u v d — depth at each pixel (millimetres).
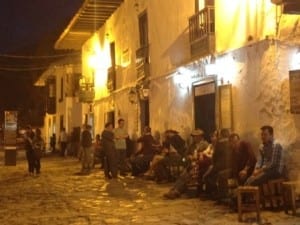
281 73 11578
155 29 19609
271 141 10789
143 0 20891
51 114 44469
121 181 17062
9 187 16438
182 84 17000
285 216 9766
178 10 17375
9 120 27297
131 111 22828
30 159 21109
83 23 27344
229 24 13711
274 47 11742
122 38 24141
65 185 16453
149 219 9984
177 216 10195
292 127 11258
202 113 15680
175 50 17672
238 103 13273
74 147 34750
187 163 14180
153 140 18438
